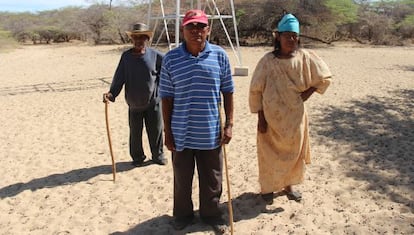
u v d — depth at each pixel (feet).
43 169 19.79
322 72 13.69
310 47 88.22
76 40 130.52
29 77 49.98
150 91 18.38
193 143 12.71
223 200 15.79
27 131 26.37
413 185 16.65
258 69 13.94
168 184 17.61
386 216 14.14
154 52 18.51
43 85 43.55
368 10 117.39
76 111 31.35
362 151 20.83
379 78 43.93
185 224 13.84
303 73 13.69
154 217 14.79
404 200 15.39
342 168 18.69
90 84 43.50
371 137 23.06
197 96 12.32
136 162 19.74
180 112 12.49
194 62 12.08
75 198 16.56
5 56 78.38
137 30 17.65
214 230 13.64
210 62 12.19
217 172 13.25
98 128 26.55
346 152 20.76
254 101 14.16
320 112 28.89
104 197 16.56
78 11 150.82
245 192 16.40
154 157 19.84
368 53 74.69
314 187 16.70
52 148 22.89
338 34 105.70
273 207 15.03
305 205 15.16
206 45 12.30
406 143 21.88
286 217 14.35
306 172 18.33
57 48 99.25
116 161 20.54
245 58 65.57
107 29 114.21
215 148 12.89
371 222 13.83
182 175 13.21
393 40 102.94
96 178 18.42
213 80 12.28
